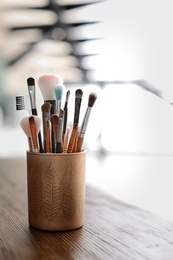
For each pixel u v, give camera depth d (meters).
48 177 0.64
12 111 2.68
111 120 2.13
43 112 0.64
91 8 2.40
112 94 2.14
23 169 1.38
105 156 1.96
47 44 2.79
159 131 1.84
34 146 0.66
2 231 0.67
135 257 0.54
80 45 2.52
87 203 0.88
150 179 1.34
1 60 2.95
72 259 0.54
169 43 1.75
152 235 0.64
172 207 0.95
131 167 1.61
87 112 0.66
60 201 0.65
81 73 2.49
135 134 1.99
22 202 0.87
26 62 2.85
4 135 2.39
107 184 1.25
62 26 2.66
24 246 0.59
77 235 0.64
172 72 1.73
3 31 2.86
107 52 2.26
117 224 0.71
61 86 0.65
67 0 2.51
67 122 0.69
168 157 1.81
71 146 0.66
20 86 2.83
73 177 0.65
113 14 2.19
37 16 2.73
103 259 0.54
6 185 1.08
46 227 0.65
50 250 0.57
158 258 0.54
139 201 1.01
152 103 1.84
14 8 2.71
